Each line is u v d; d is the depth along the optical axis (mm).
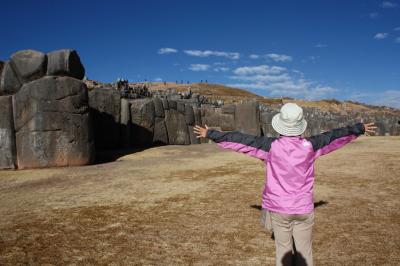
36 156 12688
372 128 3555
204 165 13008
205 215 6684
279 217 3373
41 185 9844
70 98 13086
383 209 6828
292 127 3355
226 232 5789
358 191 8297
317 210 6855
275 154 3359
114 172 11641
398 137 25156
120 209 7191
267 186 3449
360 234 5582
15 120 12836
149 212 6957
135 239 5578
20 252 5148
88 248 5262
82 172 11750
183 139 22422
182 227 6066
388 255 4820
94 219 6578
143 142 20125
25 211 7199
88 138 13461
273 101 78812
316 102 89188
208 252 5059
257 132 24234
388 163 12133
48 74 13305
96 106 17891
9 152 12719
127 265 4707
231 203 7465
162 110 21422
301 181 3326
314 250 5035
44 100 12734
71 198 8188
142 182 9883
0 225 6336
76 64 13672
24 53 13141
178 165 13070
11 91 13391
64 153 12930
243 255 4941
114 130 18625
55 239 5629
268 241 5398
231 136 3516
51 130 12805
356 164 12211
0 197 8531
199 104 27656
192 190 8758
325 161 13180
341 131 3471
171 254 5020
